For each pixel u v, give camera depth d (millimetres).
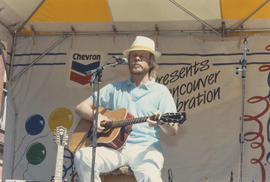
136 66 7066
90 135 6848
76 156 6574
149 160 6578
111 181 6758
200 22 8227
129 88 7156
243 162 7824
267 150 7820
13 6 8109
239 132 7961
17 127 8422
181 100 8203
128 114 6812
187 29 8398
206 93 8172
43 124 8391
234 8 7938
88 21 8492
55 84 8523
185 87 8242
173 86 8266
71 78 8516
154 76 7230
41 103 8469
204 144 7996
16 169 8266
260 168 7770
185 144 8031
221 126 8031
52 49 8633
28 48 8648
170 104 6977
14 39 8672
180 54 8367
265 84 8055
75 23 8531
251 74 8117
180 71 8305
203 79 8234
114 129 6695
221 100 8109
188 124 8094
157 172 6531
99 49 8570
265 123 7922
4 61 8508
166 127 6605
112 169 6625
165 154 8031
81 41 8625
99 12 8312
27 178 8219
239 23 8188
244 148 7883
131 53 7156
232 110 8055
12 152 8336
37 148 8312
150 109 6953
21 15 8352
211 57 8281
